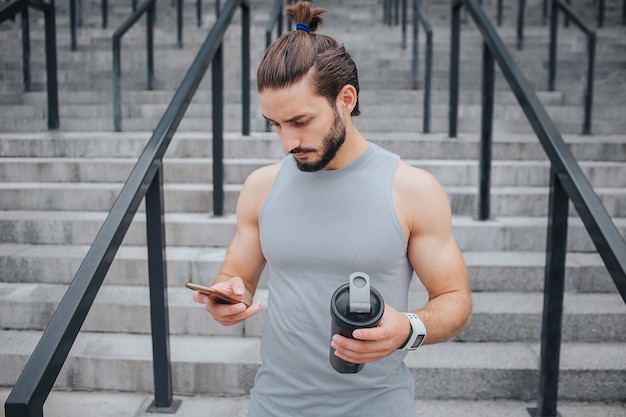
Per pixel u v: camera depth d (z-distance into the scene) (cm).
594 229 182
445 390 242
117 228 184
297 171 125
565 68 581
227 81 563
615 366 241
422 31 687
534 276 292
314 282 122
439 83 563
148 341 265
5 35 640
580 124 471
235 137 409
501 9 678
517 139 411
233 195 348
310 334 122
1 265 300
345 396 124
